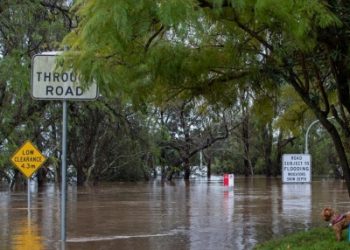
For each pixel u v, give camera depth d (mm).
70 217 20594
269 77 11672
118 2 6906
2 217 20562
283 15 7742
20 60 20531
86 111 32500
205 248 13547
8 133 25234
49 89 10219
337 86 11836
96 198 30922
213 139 58688
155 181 61500
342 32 9352
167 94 11812
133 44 8523
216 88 12125
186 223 18688
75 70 8156
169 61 9164
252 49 10836
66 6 22766
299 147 74062
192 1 7445
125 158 56781
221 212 22406
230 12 8727
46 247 13656
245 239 14938
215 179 68750
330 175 76000
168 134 53219
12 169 42500
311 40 8859
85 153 49844
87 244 14195
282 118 16375
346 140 14227
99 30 7086
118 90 9086
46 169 49500
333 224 12164
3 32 21375
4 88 23422
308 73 12391
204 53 10367
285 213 21875
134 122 43844
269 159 73938
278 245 12305
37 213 22141
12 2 20672
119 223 18734
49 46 21984
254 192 36250
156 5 7117
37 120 27172
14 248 13508
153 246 13891
